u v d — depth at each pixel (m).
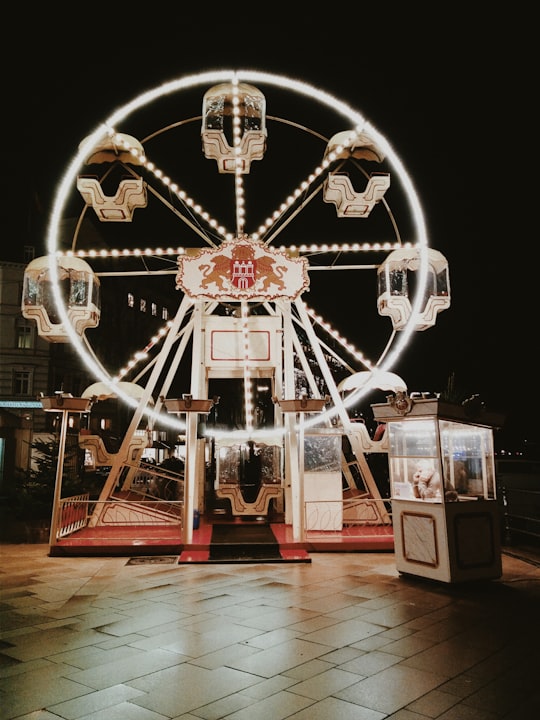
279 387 13.55
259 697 4.25
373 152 12.37
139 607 6.77
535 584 7.89
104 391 13.00
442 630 5.84
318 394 13.73
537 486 19.69
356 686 4.44
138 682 4.54
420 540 8.15
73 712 4.03
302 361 13.88
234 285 11.02
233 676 4.65
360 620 6.21
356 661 4.97
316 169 11.89
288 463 12.85
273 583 8.02
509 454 28.20
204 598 7.19
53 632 5.83
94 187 11.70
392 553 10.30
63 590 7.63
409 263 12.30
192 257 11.09
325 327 12.45
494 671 4.73
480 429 8.48
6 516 15.78
